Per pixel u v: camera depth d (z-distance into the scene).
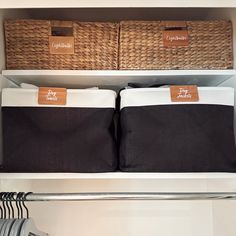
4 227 0.96
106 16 1.49
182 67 1.25
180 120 1.16
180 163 1.14
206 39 1.26
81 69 1.24
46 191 1.55
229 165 1.15
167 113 1.16
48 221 1.55
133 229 1.56
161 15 1.46
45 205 1.55
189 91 1.17
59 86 1.42
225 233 1.37
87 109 1.18
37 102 1.17
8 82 1.28
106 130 1.17
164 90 1.18
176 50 1.25
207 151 1.15
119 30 1.25
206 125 1.16
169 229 1.57
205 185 1.58
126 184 1.58
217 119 1.17
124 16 1.48
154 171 1.14
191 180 1.59
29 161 1.14
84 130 1.16
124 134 1.18
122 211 1.57
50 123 1.16
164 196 1.08
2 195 1.06
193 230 1.57
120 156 1.19
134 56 1.25
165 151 1.14
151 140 1.15
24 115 1.16
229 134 1.17
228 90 1.19
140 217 1.57
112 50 1.26
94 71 1.22
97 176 1.15
